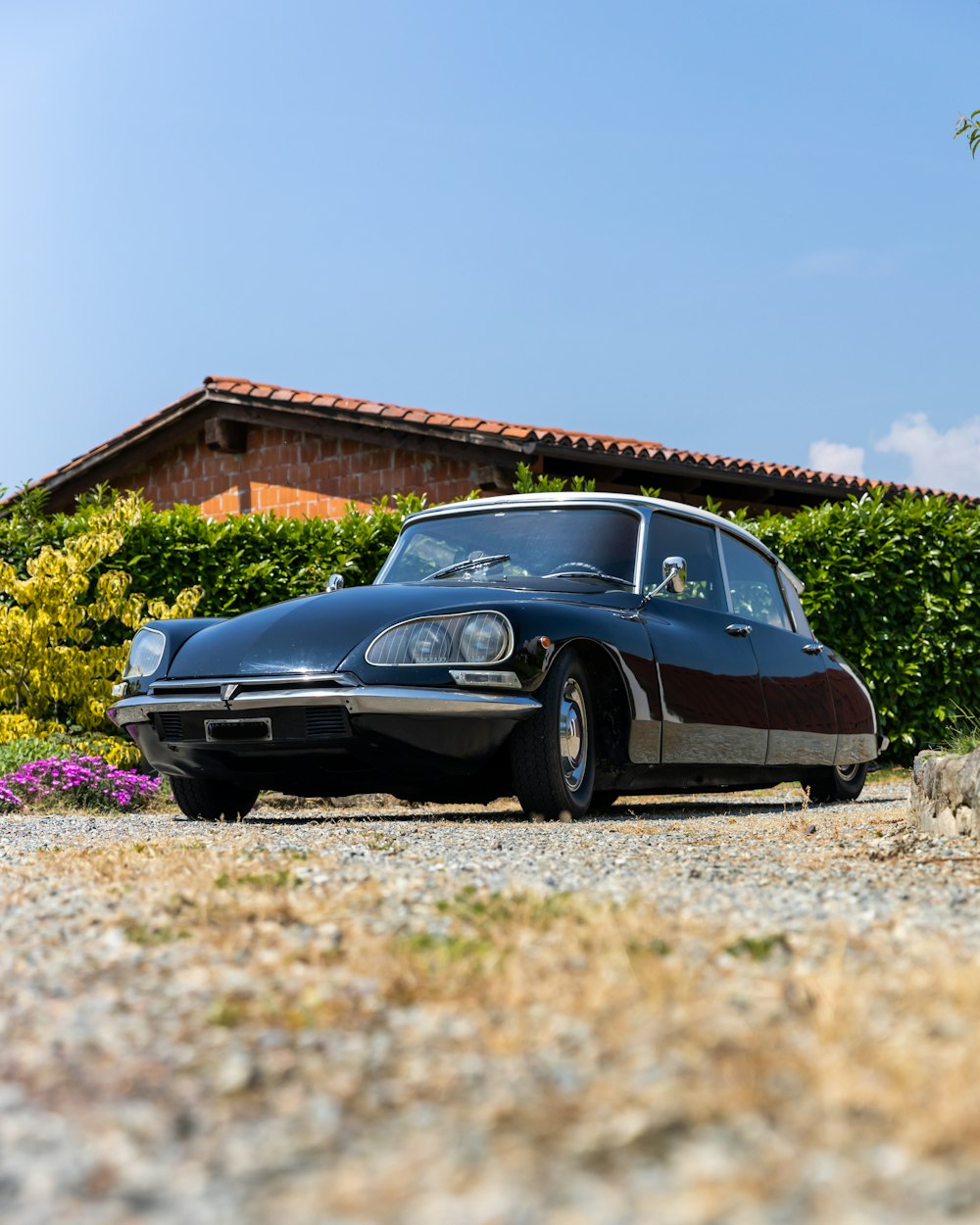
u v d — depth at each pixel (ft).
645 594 19.24
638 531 19.89
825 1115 3.72
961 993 5.10
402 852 11.57
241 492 47.03
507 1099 4.00
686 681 18.81
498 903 7.64
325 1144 3.67
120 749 28.07
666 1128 3.65
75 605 30.25
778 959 6.06
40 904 8.38
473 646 16.21
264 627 17.37
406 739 16.16
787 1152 3.42
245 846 12.14
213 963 6.23
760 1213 2.99
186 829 16.31
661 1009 5.00
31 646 29.45
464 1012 5.10
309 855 11.02
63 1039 4.95
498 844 12.64
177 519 34.24
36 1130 3.88
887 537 36.58
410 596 17.43
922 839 12.93
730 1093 3.91
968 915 7.57
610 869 9.87
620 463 40.22
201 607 33.76
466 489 41.83
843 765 24.35
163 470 48.96
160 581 33.78
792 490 45.80
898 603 36.68
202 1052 4.71
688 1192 3.15
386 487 43.60
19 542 34.01
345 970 5.94
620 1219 2.97
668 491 44.62
